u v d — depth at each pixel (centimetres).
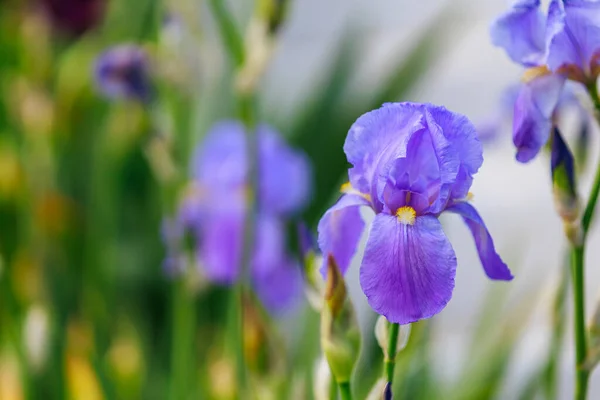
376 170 101
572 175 105
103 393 142
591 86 106
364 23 237
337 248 104
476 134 100
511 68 303
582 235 105
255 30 126
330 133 220
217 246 157
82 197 195
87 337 169
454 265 98
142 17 203
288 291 171
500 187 290
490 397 137
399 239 99
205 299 192
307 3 342
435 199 101
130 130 183
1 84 199
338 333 103
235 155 164
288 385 127
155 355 192
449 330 221
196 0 140
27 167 181
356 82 226
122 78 145
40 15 191
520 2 107
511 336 139
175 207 145
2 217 181
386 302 98
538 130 106
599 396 232
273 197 169
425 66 220
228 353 135
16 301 147
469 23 249
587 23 105
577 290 106
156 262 207
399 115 101
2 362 149
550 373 121
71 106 193
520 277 227
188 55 142
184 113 148
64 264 181
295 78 300
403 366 124
